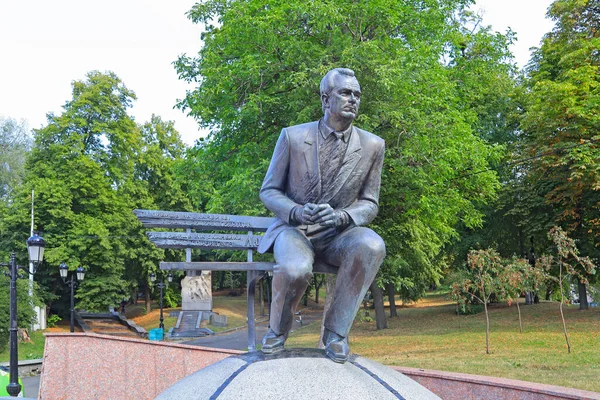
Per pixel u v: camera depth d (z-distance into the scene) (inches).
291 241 147.5
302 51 551.2
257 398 123.6
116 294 1255.5
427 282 1049.5
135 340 363.6
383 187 581.6
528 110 814.5
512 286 642.8
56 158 1251.8
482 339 652.1
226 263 168.4
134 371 361.1
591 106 684.1
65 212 1209.4
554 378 406.6
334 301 147.4
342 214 152.4
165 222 178.1
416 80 571.2
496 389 255.1
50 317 1282.0
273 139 589.9
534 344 588.1
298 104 557.3
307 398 123.4
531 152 756.6
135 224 1338.6
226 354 324.5
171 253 1475.1
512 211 841.5
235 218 183.6
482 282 605.9
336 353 138.9
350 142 160.4
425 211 641.0
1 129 1598.2
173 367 345.7
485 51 854.5
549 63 830.5
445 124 606.2
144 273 1429.6
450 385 274.2
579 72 707.4
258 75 578.6
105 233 1218.6
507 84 974.4
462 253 993.5
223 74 595.2
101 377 370.3
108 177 1353.3
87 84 1360.7
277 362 135.3
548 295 1212.5
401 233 689.0
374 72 546.3
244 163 593.6
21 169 1475.1
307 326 1133.7
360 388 128.5
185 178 706.8
